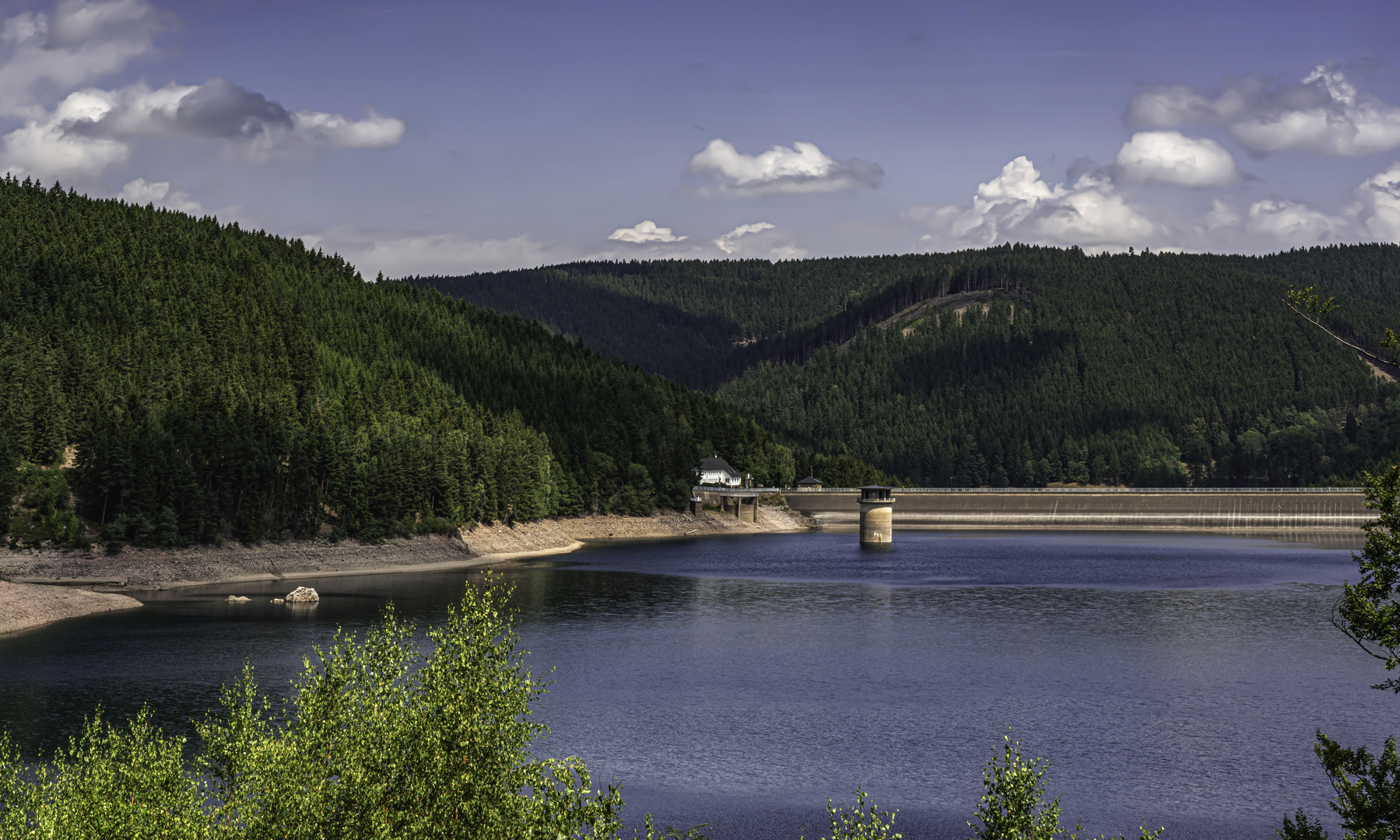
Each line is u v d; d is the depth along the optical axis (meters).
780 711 76.81
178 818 32.75
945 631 112.25
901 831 53.38
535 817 29.98
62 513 143.50
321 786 31.42
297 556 159.62
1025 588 150.12
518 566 179.00
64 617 112.44
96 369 183.38
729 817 55.28
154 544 145.38
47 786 35.75
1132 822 54.66
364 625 107.44
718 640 105.75
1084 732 71.62
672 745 68.12
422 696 32.75
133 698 76.19
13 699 75.75
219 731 37.28
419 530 182.62
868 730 71.88
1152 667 93.06
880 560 194.25
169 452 152.00
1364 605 31.09
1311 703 79.31
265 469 161.50
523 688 33.78
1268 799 58.31
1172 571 173.88
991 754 66.69
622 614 123.12
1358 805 31.25
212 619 111.75
